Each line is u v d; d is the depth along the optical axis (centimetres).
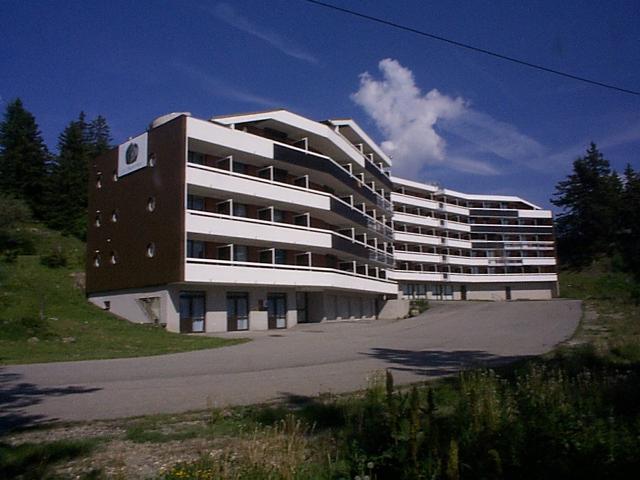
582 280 9344
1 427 951
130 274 3859
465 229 9412
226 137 3797
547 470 556
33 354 2041
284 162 4206
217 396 1205
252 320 3928
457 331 3130
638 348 1587
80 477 660
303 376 1508
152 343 2519
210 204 3881
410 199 8588
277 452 656
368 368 1652
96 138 8925
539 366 1339
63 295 4047
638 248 3434
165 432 875
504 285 9575
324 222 5022
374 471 584
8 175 6819
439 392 1042
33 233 6016
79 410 1084
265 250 4228
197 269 3500
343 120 5400
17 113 7225
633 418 691
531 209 10456
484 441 588
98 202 4284
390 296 6372
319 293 4862
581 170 10056
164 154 3697
